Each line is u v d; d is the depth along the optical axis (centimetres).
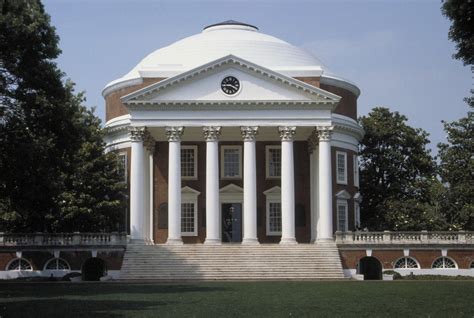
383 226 8400
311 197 7688
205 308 3588
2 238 6669
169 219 6988
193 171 7806
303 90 7119
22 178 5369
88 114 7512
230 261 6481
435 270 6681
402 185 9350
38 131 5406
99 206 7006
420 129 9631
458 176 7819
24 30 5100
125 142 8075
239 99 7081
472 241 6725
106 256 6606
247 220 6956
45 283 5894
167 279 6281
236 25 9294
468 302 3831
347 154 8181
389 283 5531
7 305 3766
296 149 7819
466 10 3700
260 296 4272
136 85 8175
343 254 6706
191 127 7150
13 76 5303
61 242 6650
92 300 4059
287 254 6581
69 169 5756
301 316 3250
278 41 8950
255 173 7088
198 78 7131
